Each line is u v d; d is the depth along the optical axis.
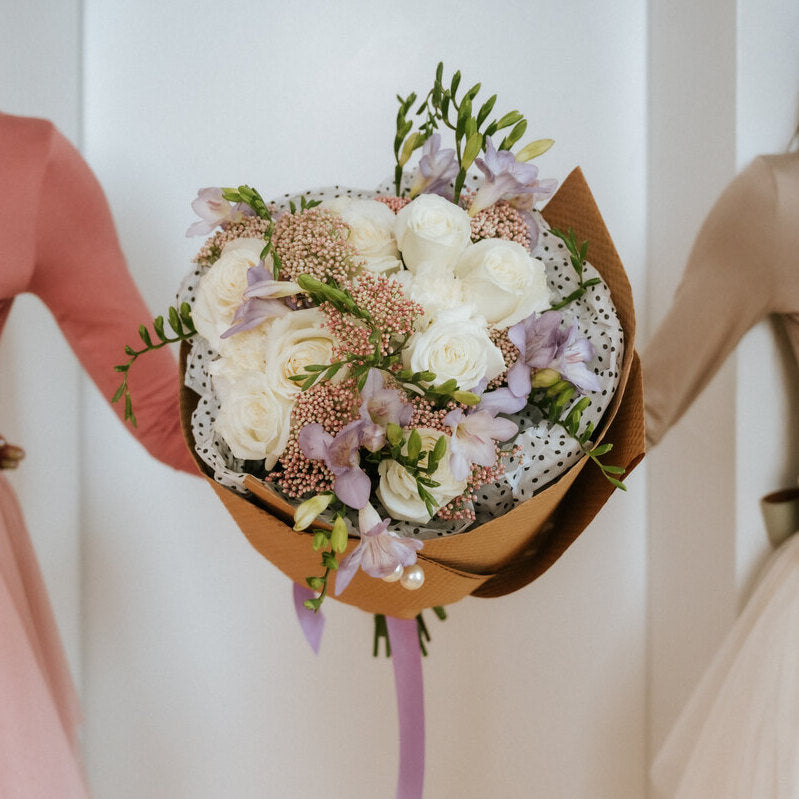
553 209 1.09
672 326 1.23
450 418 0.86
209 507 1.55
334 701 1.57
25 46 1.34
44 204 1.11
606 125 1.53
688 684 1.44
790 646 1.18
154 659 1.57
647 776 1.59
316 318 0.90
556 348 0.90
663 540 1.52
